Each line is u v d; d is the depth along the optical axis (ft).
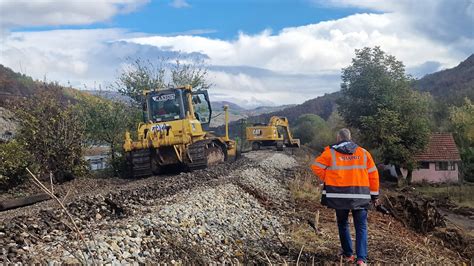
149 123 63.98
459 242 46.78
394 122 124.36
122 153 71.51
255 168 70.69
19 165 53.93
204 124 70.85
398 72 134.72
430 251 36.47
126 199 36.99
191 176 53.21
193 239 28.55
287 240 33.19
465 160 156.56
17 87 116.57
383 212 49.01
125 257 22.65
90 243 22.29
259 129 148.05
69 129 61.67
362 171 26.71
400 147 125.90
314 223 37.24
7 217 30.71
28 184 54.54
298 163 107.04
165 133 61.05
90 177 64.90
